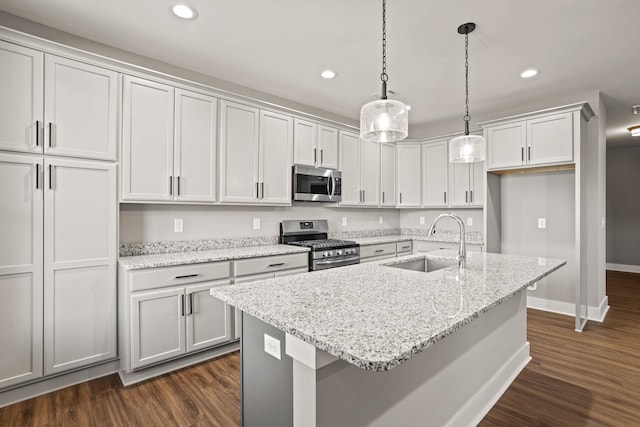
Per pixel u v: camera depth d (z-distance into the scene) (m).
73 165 2.21
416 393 1.54
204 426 1.84
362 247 3.97
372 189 4.52
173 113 2.71
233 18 2.23
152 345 2.35
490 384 2.10
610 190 6.69
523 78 3.18
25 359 2.04
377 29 2.35
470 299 1.39
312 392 1.13
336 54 2.73
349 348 0.91
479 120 4.39
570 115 3.33
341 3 2.06
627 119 4.58
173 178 2.70
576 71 3.03
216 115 2.97
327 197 3.87
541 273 1.93
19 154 2.03
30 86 2.07
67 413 1.95
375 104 1.68
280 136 3.47
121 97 2.45
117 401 2.08
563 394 2.17
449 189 4.54
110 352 2.36
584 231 3.54
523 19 2.22
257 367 1.45
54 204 2.14
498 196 4.23
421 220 5.11
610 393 2.17
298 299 1.39
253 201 3.23
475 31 2.37
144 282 2.32
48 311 2.12
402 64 2.90
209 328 2.63
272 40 2.51
